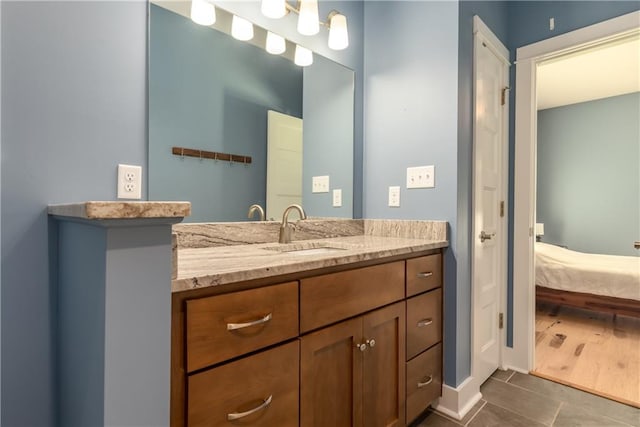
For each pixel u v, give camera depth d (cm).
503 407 173
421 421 161
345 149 196
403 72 186
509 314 222
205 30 135
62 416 90
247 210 153
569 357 236
